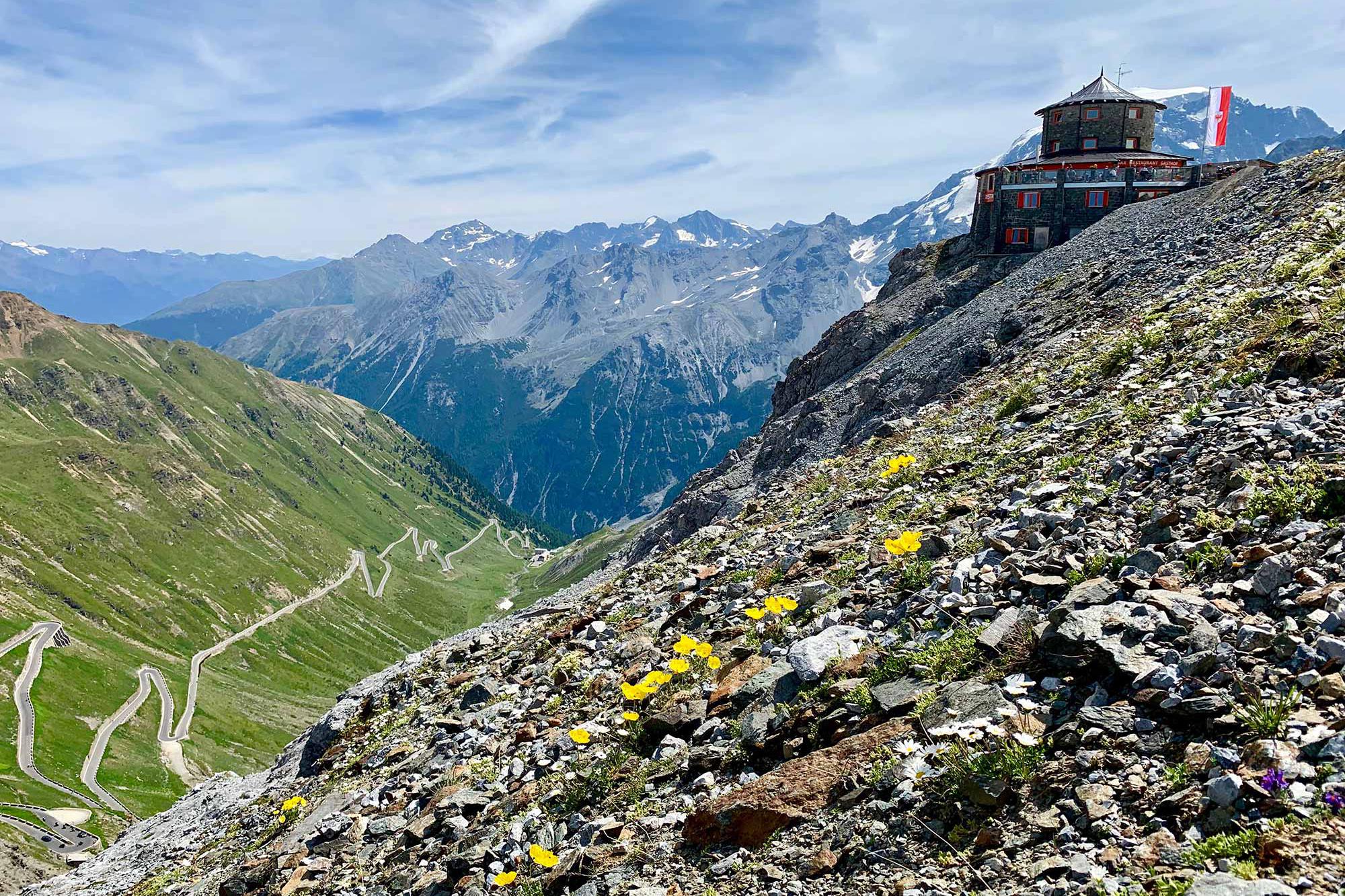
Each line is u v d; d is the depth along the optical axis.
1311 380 14.84
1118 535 12.08
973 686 9.45
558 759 14.66
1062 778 7.62
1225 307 24.23
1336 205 31.78
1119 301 41.22
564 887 10.09
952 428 30.48
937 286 91.50
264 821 23.77
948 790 8.09
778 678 12.25
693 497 73.62
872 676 11.05
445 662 29.45
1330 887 5.30
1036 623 10.19
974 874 7.07
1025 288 64.38
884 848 7.89
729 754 11.20
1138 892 6.04
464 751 17.61
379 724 26.31
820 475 34.62
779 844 8.80
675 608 21.33
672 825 10.32
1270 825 6.05
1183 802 6.66
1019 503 15.59
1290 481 10.90
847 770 9.30
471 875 11.59
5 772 179.25
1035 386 29.00
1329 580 8.66
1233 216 43.59
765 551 23.14
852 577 16.03
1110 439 17.25
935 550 15.05
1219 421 14.47
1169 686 7.94
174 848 30.64
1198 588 9.69
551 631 25.89
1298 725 6.86
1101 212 87.19
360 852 14.90
